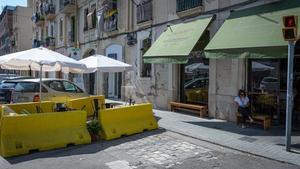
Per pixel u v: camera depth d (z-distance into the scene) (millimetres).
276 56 9102
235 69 12172
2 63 10523
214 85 13195
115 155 8203
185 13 14750
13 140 8344
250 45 9812
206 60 13945
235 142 9016
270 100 11383
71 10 29344
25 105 11133
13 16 67938
